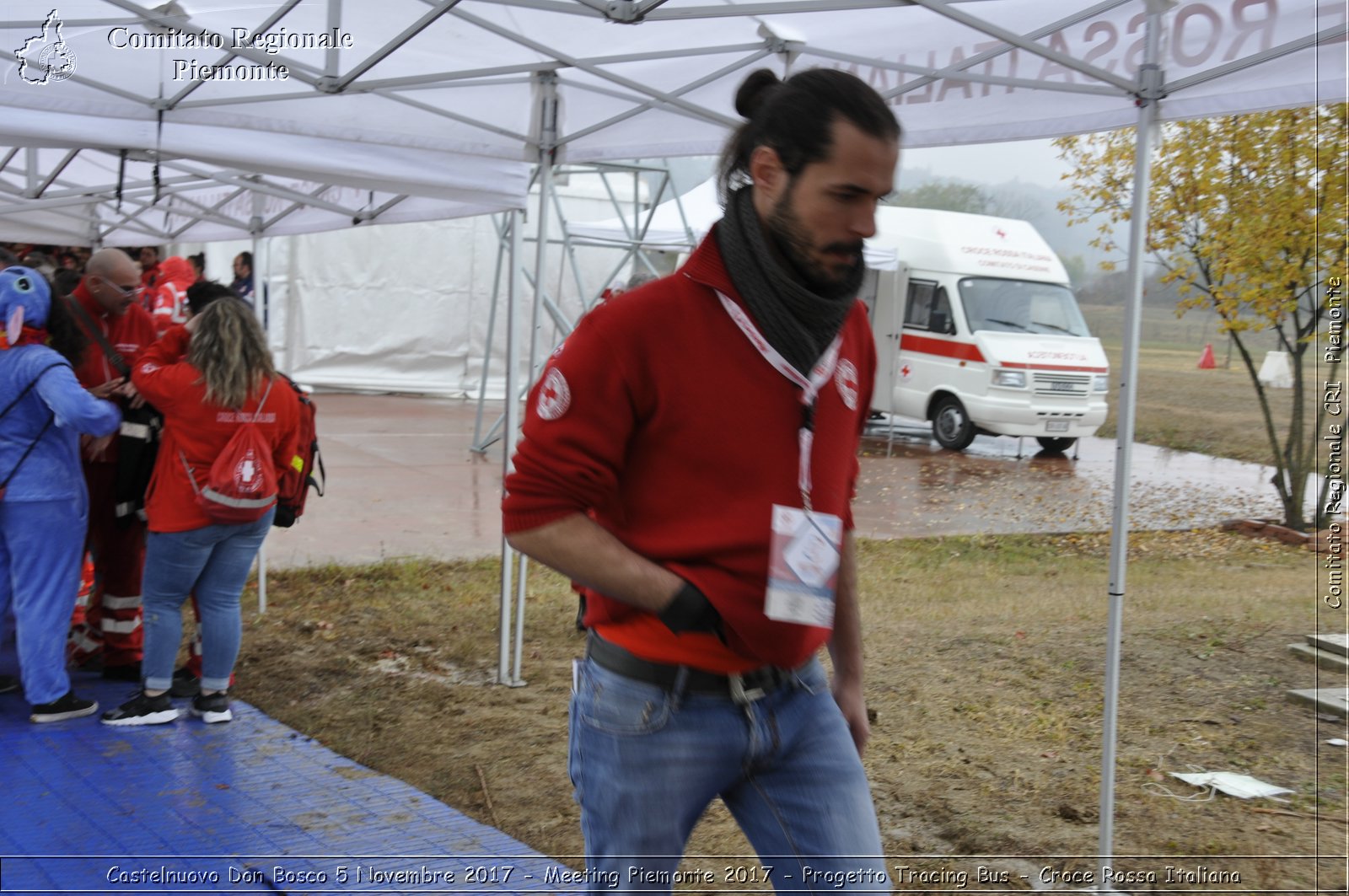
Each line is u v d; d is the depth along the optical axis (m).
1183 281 11.85
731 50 4.39
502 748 4.95
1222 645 7.07
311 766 4.66
